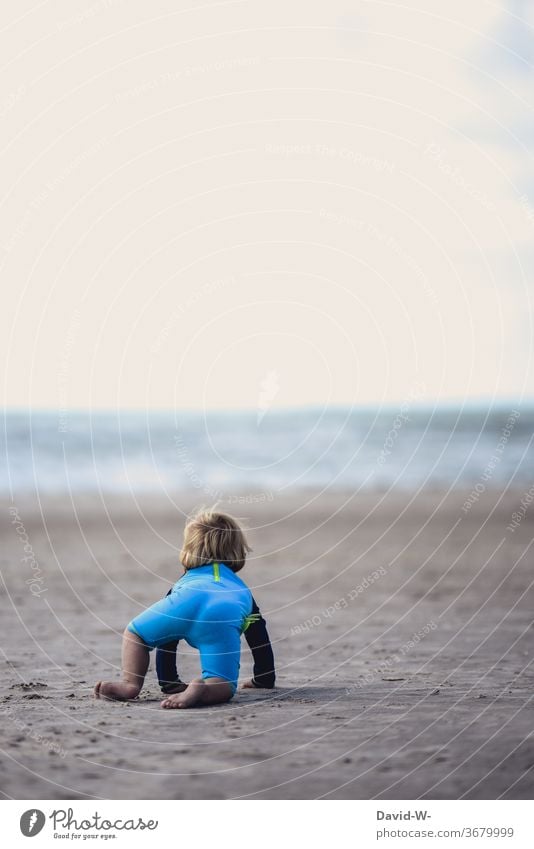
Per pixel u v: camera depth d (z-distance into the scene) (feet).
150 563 42.75
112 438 131.85
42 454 110.73
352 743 13.88
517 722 15.03
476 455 108.06
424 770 12.73
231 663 16.84
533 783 12.28
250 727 14.75
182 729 14.66
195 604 17.02
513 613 28.99
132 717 15.52
